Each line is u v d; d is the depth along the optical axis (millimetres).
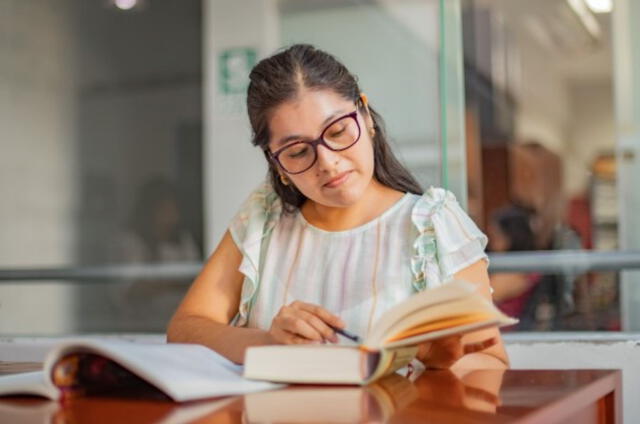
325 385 1100
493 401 979
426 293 1091
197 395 974
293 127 1413
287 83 1416
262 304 1564
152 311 3877
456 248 1467
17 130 4582
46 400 1019
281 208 1636
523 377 1204
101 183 4586
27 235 4551
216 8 4211
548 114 6742
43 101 4652
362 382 1086
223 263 1643
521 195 5332
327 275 1523
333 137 1418
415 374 1249
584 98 7176
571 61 6066
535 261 2402
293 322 1209
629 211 3398
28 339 2246
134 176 4551
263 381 1100
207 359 1157
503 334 1944
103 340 1041
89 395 1046
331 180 1433
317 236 1571
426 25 3631
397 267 1487
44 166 4613
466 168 2635
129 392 1062
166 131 4473
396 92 3637
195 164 4402
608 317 2316
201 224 4383
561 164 7578
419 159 2869
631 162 3445
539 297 2363
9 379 1118
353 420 850
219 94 4230
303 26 3924
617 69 3561
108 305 3719
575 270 2375
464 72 2758
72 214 4605
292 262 1574
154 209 4496
